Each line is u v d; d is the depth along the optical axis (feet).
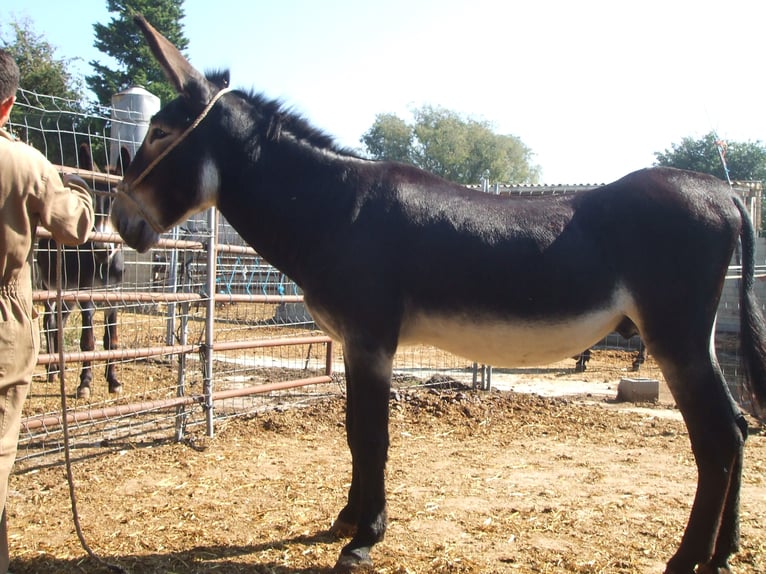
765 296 39.81
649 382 25.14
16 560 11.03
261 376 28.45
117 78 110.63
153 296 17.94
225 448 17.90
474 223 10.65
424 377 28.68
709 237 10.08
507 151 162.81
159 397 23.20
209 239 18.83
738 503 10.50
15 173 8.17
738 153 102.01
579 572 10.68
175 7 119.03
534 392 27.37
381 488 10.90
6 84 8.30
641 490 14.78
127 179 11.78
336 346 40.34
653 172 10.76
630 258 10.21
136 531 12.30
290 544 11.80
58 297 10.21
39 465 16.19
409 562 11.02
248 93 12.12
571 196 11.10
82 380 23.09
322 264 11.02
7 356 8.38
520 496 14.33
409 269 10.69
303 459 16.98
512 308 10.43
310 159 11.57
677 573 9.96
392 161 11.94
